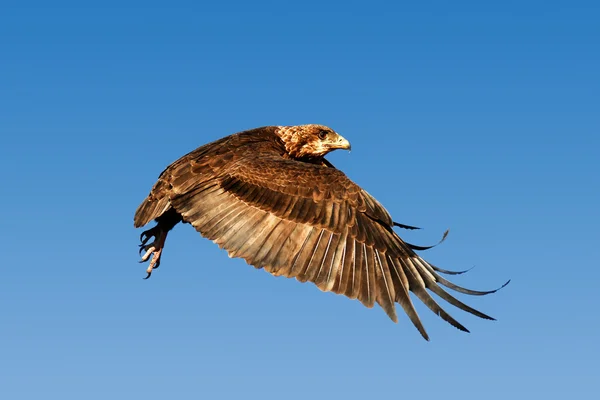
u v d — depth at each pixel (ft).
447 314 39.42
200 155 47.24
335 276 40.34
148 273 47.98
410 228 49.32
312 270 40.52
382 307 39.88
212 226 42.93
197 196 44.47
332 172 43.88
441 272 41.83
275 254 41.06
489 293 38.63
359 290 40.11
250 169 44.37
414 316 39.83
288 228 41.70
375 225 42.19
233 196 43.55
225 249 41.88
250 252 41.42
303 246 41.22
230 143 48.96
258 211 42.52
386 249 41.42
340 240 41.32
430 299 40.14
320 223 41.70
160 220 48.55
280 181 43.27
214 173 45.55
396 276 40.81
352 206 42.39
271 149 50.34
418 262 41.57
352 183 43.39
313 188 42.86
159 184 46.73
